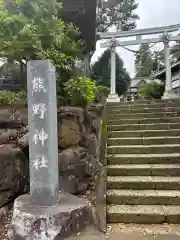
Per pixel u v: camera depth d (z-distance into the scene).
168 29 11.73
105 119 5.67
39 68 3.06
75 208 2.98
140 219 3.46
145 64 23.16
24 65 4.68
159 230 3.25
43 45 4.49
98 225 3.19
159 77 16.91
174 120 6.32
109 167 4.55
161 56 21.14
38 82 3.06
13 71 4.99
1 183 3.58
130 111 6.98
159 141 5.42
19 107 4.47
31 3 4.07
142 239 3.00
